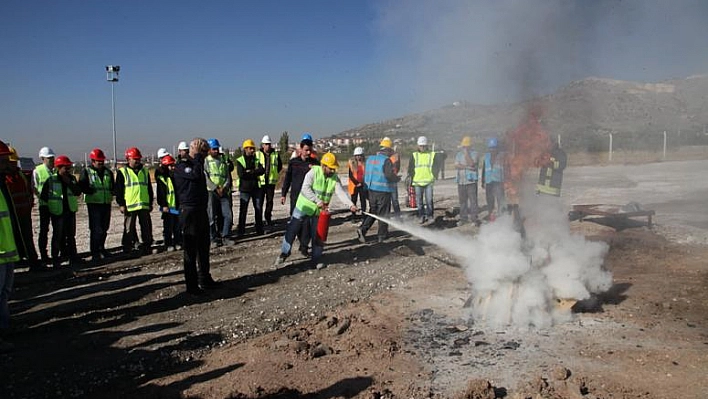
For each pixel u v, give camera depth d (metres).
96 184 9.51
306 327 5.68
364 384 4.27
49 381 4.54
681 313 5.57
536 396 3.86
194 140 7.05
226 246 10.34
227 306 6.50
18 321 6.15
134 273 8.40
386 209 10.12
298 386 4.29
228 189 10.43
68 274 8.47
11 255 5.61
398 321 5.69
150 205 10.29
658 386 4.00
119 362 4.89
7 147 5.69
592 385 4.05
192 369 4.75
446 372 4.43
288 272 8.07
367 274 7.76
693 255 8.12
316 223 8.23
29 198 8.57
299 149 9.70
